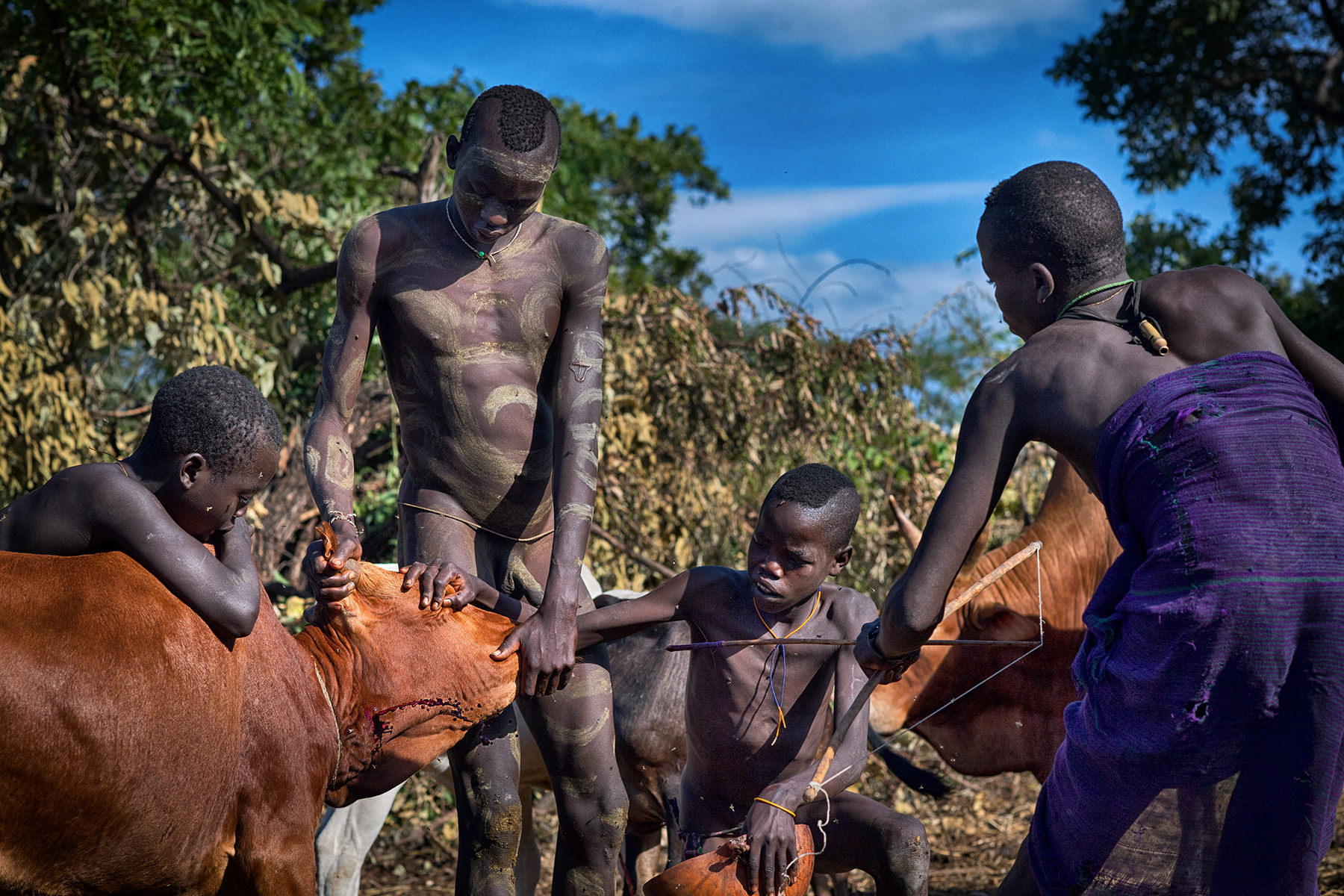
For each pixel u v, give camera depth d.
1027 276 2.46
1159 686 2.09
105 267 7.88
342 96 12.71
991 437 2.38
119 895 2.13
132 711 2.04
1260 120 18.36
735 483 7.95
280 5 9.57
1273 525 2.05
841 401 7.70
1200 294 2.31
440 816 6.95
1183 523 2.09
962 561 2.42
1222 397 2.15
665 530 7.91
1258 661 2.03
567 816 3.07
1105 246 2.42
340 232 8.57
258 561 8.02
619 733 4.43
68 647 2.00
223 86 9.03
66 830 2.01
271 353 7.62
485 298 2.95
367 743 2.51
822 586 3.12
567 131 17.91
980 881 5.58
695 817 3.22
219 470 2.25
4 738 1.92
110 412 7.62
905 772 4.77
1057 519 4.88
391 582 2.60
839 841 3.15
